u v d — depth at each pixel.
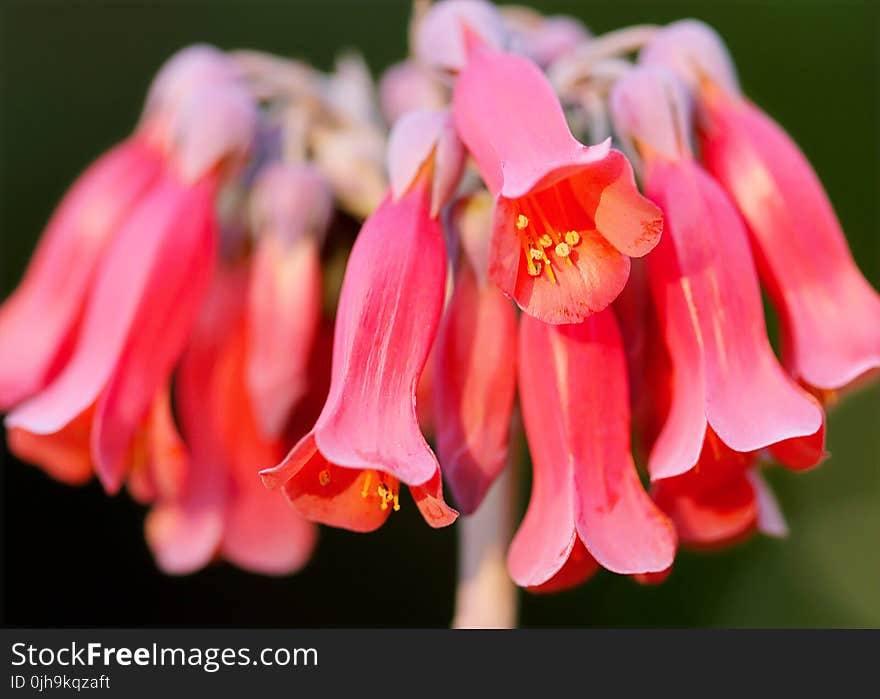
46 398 0.29
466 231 0.27
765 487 0.29
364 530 0.26
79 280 0.29
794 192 0.28
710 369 0.27
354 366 0.26
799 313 0.28
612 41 0.29
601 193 0.26
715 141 0.28
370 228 0.27
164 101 0.29
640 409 0.27
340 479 0.26
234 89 0.29
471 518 0.29
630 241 0.25
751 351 0.27
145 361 0.28
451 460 0.27
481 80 0.27
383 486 0.26
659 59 0.28
